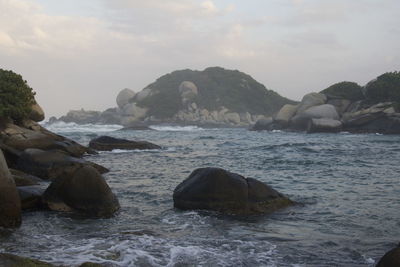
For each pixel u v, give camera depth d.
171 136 65.38
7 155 20.36
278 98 173.62
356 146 38.81
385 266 6.54
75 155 26.75
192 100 156.50
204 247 8.62
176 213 11.84
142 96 161.00
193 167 23.14
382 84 76.69
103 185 11.82
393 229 10.27
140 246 8.54
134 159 27.41
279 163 24.78
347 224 10.74
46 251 8.16
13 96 26.97
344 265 7.74
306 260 7.97
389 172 20.61
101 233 9.63
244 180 12.38
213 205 11.96
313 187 16.28
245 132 84.62
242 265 7.63
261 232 9.93
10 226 9.84
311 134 68.31
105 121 151.62
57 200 11.77
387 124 66.25
